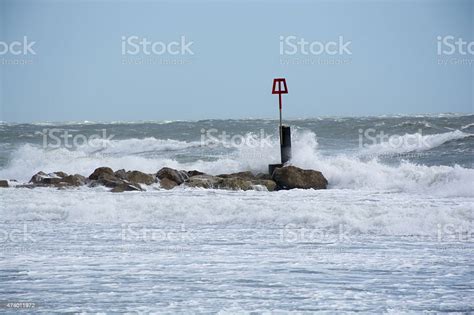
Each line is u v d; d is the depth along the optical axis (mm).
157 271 32125
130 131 166625
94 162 95250
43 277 31141
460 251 35844
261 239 40594
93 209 51938
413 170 70312
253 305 25922
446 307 25422
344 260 34094
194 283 29609
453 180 63719
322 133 136750
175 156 108812
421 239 39375
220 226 46156
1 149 137500
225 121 182625
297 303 26172
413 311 24938
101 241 40906
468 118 155250
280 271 31797
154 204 52688
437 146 106500
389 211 45750
